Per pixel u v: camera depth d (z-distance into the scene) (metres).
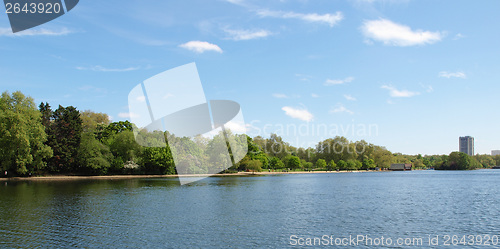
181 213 34.50
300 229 27.67
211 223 29.48
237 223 29.62
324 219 32.12
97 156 99.12
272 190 62.25
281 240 24.20
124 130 110.75
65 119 100.44
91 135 102.19
